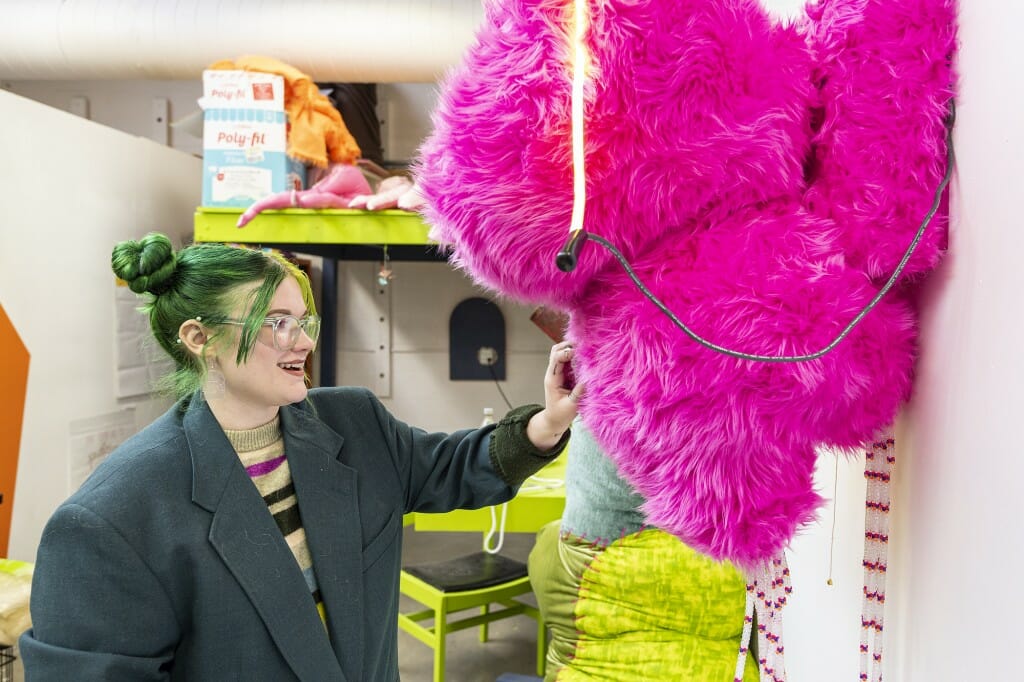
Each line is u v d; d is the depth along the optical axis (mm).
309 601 869
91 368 2660
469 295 3887
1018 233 528
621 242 619
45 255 2418
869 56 640
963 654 610
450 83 635
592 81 562
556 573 1622
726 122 588
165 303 882
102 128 2725
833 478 999
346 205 2447
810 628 1125
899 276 671
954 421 629
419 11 2848
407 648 2719
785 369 590
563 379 942
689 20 565
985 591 573
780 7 1263
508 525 2133
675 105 571
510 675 2367
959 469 620
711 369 592
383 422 1072
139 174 2969
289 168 2570
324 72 2975
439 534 3963
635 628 1508
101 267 2719
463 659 2639
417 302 3906
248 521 852
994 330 563
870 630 857
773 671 746
